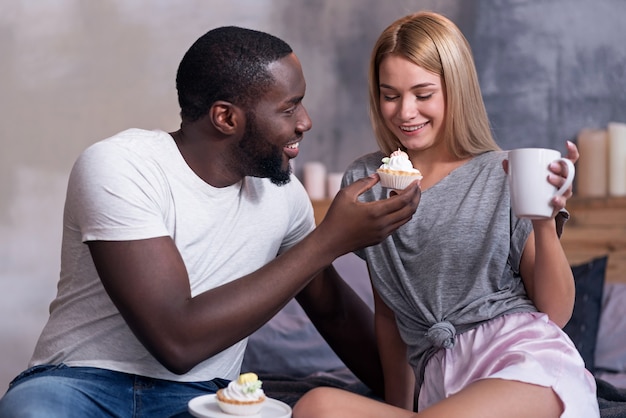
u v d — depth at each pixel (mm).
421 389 1746
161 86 3475
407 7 3334
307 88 3402
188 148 1696
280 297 1538
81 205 1563
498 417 1420
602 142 3123
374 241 1576
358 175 1948
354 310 2072
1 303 3406
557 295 1623
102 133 3467
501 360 1546
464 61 1812
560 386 1487
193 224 1666
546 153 1460
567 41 3193
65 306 1683
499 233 1707
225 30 1693
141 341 1537
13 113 3438
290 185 1887
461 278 1724
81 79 3463
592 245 3088
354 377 2396
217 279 1700
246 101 1638
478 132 1840
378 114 1922
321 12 3400
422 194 1823
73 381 1576
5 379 3391
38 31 3449
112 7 3467
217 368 1734
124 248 1524
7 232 3424
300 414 1513
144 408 1628
